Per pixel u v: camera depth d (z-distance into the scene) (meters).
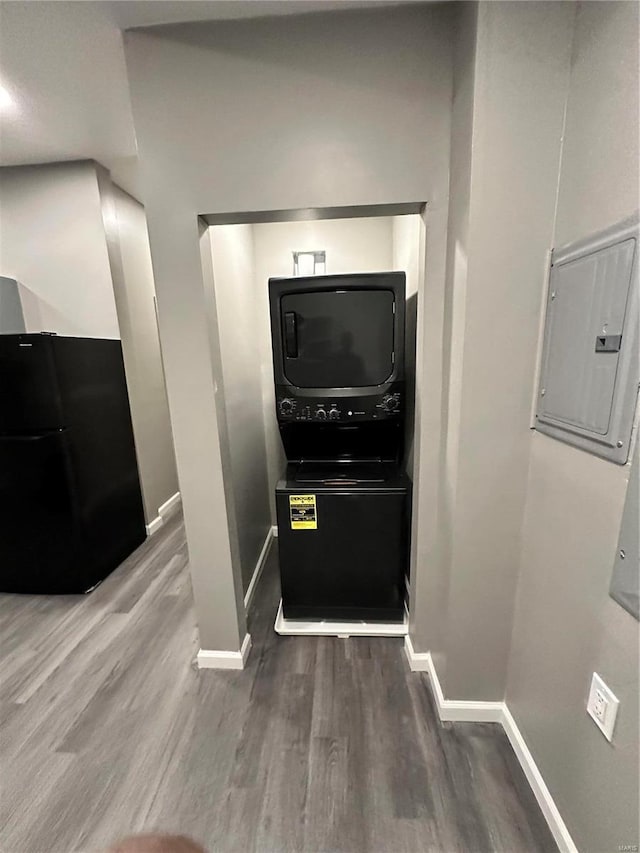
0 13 1.10
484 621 1.33
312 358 1.79
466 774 1.25
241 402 2.09
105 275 2.50
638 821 0.79
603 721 0.88
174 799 1.20
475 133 1.02
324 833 1.11
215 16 1.14
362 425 1.91
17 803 1.20
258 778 1.25
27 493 2.13
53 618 2.07
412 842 1.08
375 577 1.83
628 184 0.78
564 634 1.04
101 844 1.10
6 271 2.54
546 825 1.11
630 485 0.79
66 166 2.35
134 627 1.99
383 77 1.18
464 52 1.06
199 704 1.52
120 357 2.62
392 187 1.24
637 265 0.76
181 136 1.24
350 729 1.41
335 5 1.12
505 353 1.14
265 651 1.79
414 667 1.65
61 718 1.48
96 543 2.37
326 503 1.75
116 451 2.59
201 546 1.58
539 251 1.08
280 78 1.19
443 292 1.31
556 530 1.07
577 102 0.95
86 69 1.39
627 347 0.79
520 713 1.29
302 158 1.24
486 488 1.23
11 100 1.60
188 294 1.35
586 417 0.92
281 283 1.72
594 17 0.88
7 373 2.03
